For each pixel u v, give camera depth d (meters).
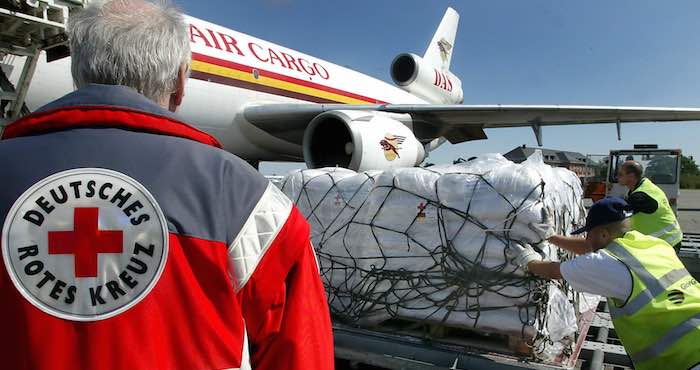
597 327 3.09
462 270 2.48
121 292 0.81
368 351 2.55
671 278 1.96
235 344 0.86
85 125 0.88
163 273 0.82
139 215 0.83
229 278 0.87
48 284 0.80
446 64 14.78
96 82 0.95
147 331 0.80
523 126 8.67
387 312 2.73
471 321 2.46
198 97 7.11
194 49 6.98
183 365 0.82
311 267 1.01
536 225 2.32
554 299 2.52
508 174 2.46
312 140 6.77
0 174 0.83
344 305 2.92
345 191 3.02
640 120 8.08
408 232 2.69
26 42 2.68
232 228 0.89
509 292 2.36
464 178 2.57
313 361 0.94
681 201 28.80
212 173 0.90
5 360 0.79
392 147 6.54
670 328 1.92
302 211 3.18
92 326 0.79
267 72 8.24
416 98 13.14
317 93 9.35
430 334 2.67
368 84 11.23
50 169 0.83
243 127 7.93
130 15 0.96
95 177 0.83
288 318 0.94
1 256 0.80
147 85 0.95
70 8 2.55
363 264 2.83
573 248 2.34
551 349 2.47
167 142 0.90
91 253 0.81
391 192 2.78
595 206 2.24
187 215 0.85
